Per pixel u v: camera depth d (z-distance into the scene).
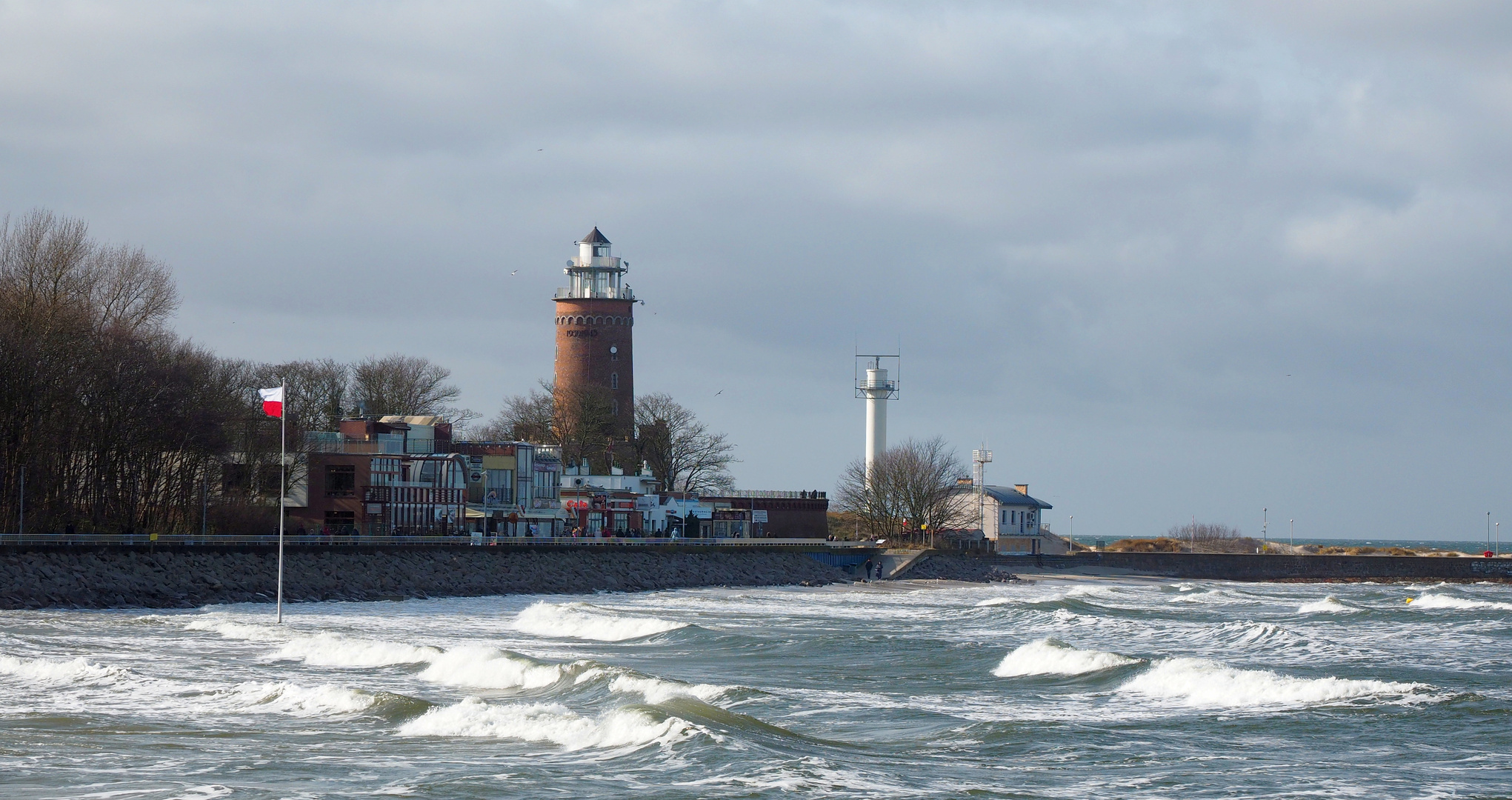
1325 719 67.31
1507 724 65.31
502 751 57.16
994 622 130.75
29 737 59.88
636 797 47.91
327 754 56.53
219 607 140.38
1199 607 162.25
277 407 113.06
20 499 148.75
